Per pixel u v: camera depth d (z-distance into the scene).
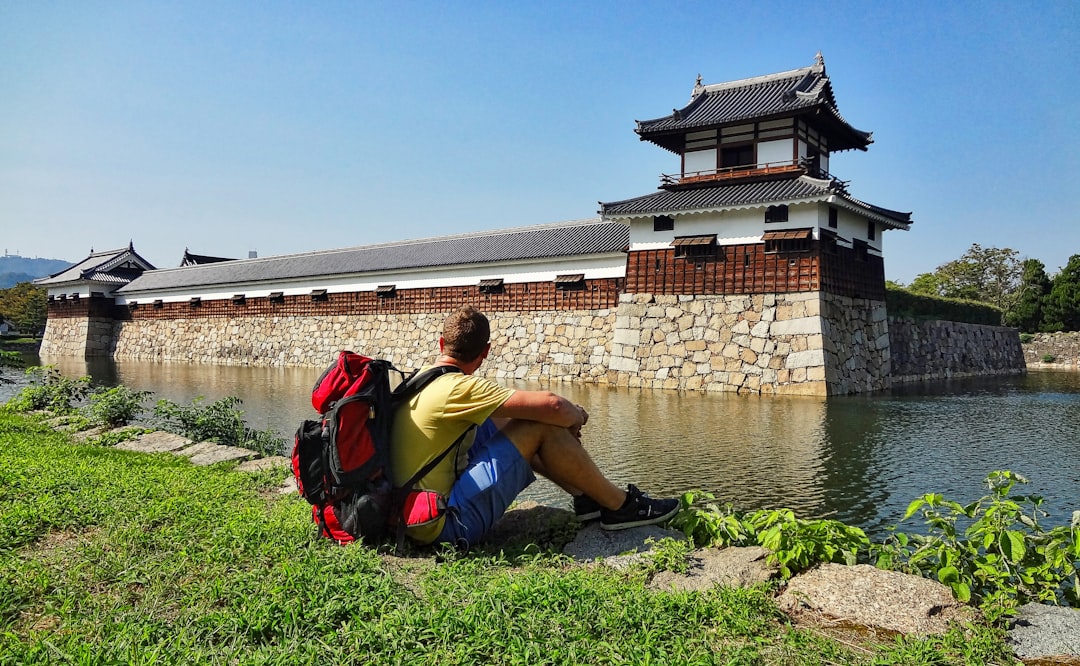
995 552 3.57
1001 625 2.66
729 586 2.92
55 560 3.21
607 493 3.54
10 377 25.05
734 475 9.23
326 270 33.34
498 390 3.19
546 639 2.37
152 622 2.50
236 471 5.74
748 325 20.69
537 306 26.28
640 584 2.95
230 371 30.23
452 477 3.31
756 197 20.12
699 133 22.97
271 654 2.25
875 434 12.48
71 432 8.66
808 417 14.77
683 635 2.46
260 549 3.22
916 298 29.12
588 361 24.50
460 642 2.32
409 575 2.99
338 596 2.65
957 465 9.88
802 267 20.00
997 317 35.16
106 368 32.44
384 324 30.86
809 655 2.36
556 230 28.70
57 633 2.47
